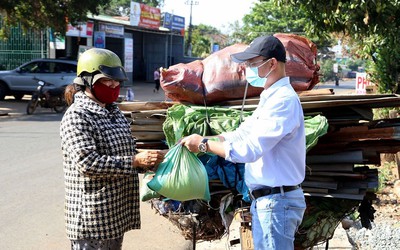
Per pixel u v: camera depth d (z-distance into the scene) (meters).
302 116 2.74
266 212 2.73
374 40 7.42
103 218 2.78
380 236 4.83
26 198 6.37
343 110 3.42
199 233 3.63
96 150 2.72
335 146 3.31
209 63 3.65
